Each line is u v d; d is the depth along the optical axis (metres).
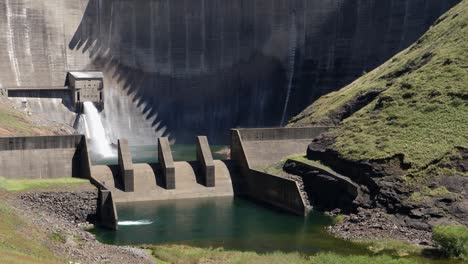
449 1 112.94
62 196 57.44
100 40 123.75
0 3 112.56
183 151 108.88
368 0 120.69
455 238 44.75
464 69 67.50
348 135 67.00
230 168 73.25
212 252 46.81
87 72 116.12
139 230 55.03
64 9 120.25
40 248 38.25
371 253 46.62
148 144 120.12
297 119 95.25
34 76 115.38
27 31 115.69
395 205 54.16
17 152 63.81
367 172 58.81
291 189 62.28
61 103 110.75
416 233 50.19
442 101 64.12
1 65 111.69
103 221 56.22
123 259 42.31
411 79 70.88
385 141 61.72
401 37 117.44
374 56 119.81
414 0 116.62
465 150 56.16
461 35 74.50
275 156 74.31
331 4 123.44
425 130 60.94
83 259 39.84
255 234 53.50
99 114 112.50
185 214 61.34
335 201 61.81
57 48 118.88
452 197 52.34
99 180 66.94
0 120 78.88
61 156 65.50
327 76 122.62
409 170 56.53
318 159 68.06
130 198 66.62
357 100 81.88
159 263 42.91
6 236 37.81
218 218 59.78
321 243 50.16
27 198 56.62
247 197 69.88
